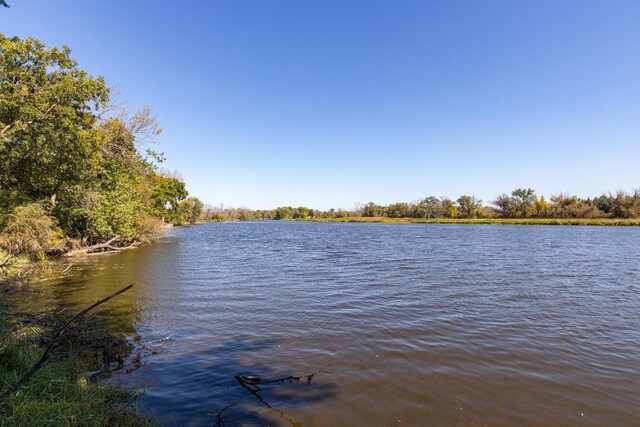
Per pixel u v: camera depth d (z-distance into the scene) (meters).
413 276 15.66
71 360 5.93
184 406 5.06
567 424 4.78
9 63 14.26
